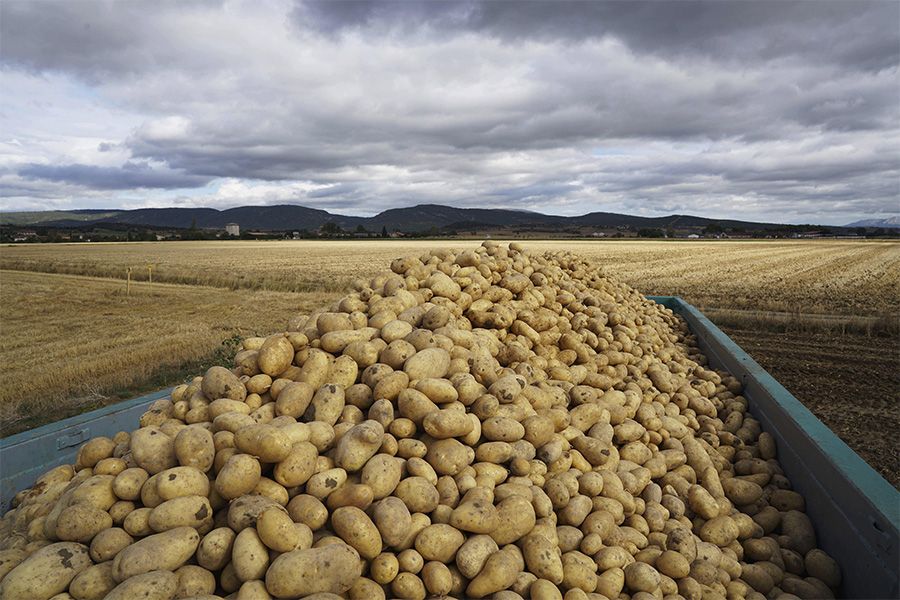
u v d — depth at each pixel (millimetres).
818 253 47031
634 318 8008
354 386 4102
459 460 3633
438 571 3045
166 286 28016
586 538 3562
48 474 3898
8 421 8516
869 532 3055
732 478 4652
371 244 75812
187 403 4109
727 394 6180
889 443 7164
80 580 2797
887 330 14242
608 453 4352
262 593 2723
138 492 3240
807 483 4113
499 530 3312
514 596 3068
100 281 30812
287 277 30203
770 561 3939
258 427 3301
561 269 8414
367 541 2963
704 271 31672
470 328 5582
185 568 2865
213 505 3232
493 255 7082
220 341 13648
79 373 11031
